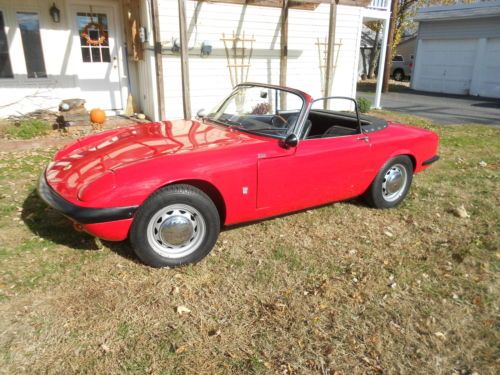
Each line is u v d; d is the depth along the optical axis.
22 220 4.12
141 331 2.67
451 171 6.70
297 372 2.42
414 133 4.89
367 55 30.86
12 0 8.73
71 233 3.88
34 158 6.29
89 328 2.66
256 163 3.55
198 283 3.22
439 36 20.27
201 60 9.66
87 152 3.68
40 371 2.31
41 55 9.30
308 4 9.84
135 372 2.35
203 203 3.32
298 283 3.30
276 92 4.16
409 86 23.19
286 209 3.97
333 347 2.63
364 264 3.65
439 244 4.10
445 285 3.39
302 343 2.65
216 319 2.83
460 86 19.80
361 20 11.86
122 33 9.92
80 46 9.62
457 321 2.95
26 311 2.79
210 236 3.44
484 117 12.71
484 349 2.70
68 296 2.97
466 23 18.95
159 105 8.09
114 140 3.87
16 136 7.61
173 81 9.34
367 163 4.43
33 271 3.25
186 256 3.40
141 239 3.18
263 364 2.46
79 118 8.56
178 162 3.24
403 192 5.00
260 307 2.98
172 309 2.90
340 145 4.15
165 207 3.20
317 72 11.52
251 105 4.32
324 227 4.33
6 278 3.13
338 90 12.20
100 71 9.97
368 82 25.23
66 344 2.52
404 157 4.82
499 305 3.15
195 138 3.78
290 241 3.98
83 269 3.30
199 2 9.18
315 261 3.65
